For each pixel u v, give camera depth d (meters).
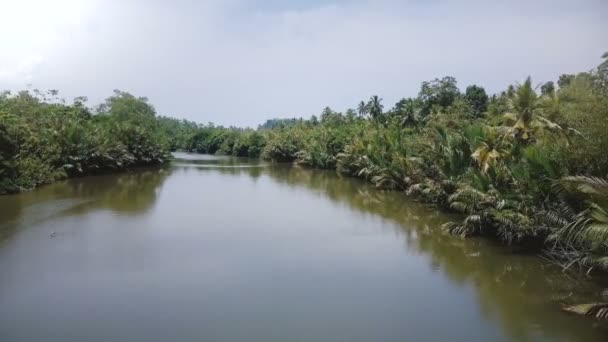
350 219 19.89
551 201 13.74
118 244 14.75
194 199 25.31
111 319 8.97
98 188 28.22
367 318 9.20
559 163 13.40
